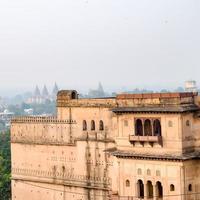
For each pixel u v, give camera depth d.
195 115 91.44
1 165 180.38
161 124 90.88
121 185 96.50
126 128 95.81
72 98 112.12
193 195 90.06
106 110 104.25
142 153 93.12
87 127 108.19
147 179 92.62
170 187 89.75
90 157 107.50
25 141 120.88
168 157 88.88
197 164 90.88
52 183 115.19
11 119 124.06
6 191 165.75
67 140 112.00
